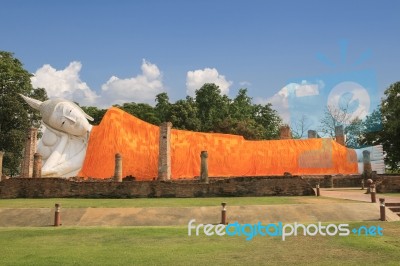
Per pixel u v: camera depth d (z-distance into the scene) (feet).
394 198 68.74
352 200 65.16
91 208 58.29
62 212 56.80
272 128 214.48
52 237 41.70
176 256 32.27
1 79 155.74
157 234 43.11
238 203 62.90
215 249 35.04
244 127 172.65
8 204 66.85
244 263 29.96
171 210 56.75
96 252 33.86
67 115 122.01
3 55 161.48
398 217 54.13
